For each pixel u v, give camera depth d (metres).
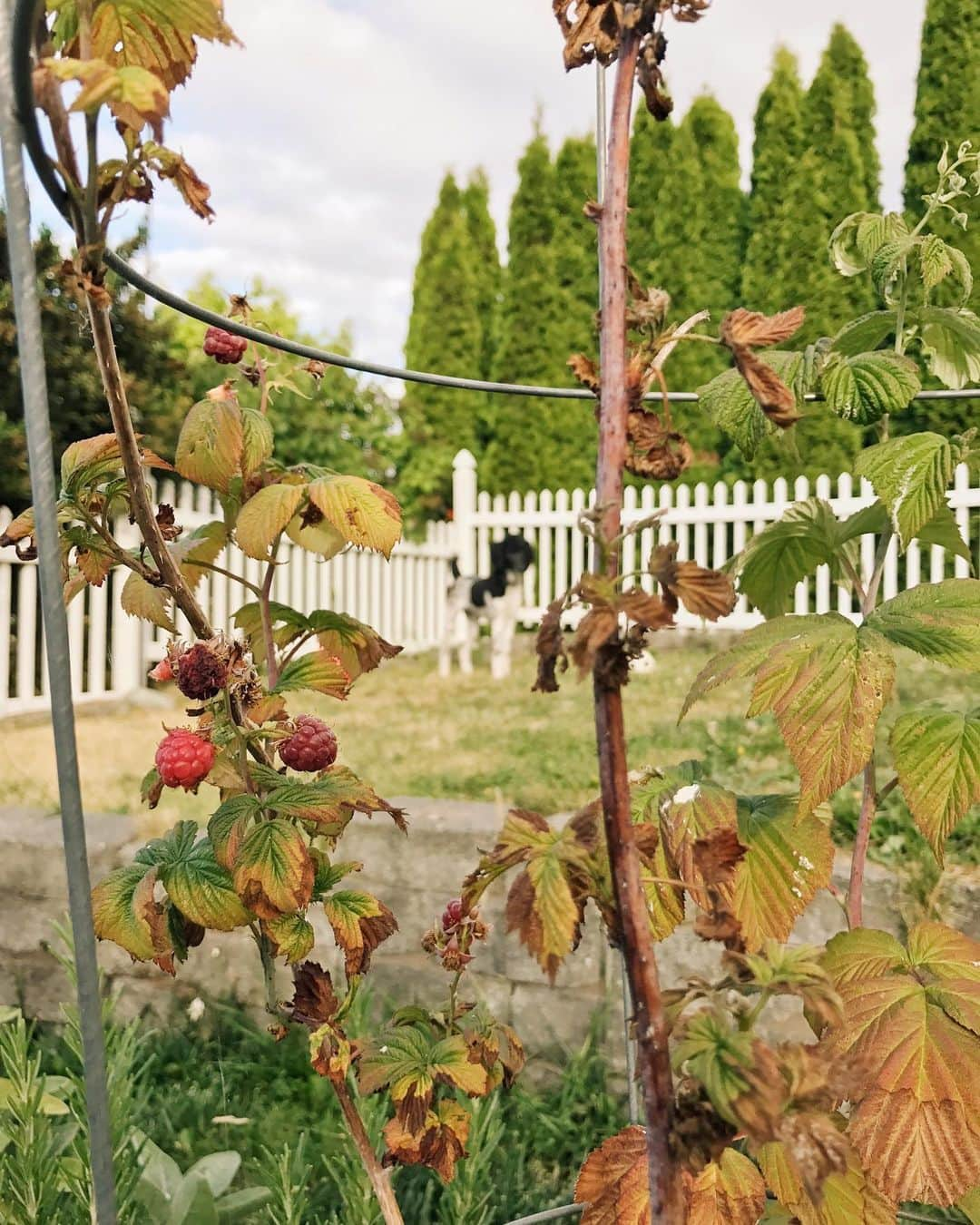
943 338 1.46
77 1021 1.50
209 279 14.16
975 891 2.29
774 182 10.27
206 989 2.93
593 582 0.70
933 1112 1.03
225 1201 1.82
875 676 1.09
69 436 7.58
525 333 11.94
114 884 1.22
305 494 1.24
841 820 2.90
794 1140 0.68
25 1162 1.51
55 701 0.87
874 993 1.15
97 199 0.87
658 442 0.76
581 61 0.83
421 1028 1.41
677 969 2.48
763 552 1.49
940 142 8.70
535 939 0.73
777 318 0.74
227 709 1.19
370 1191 1.53
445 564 10.79
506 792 4.34
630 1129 1.08
